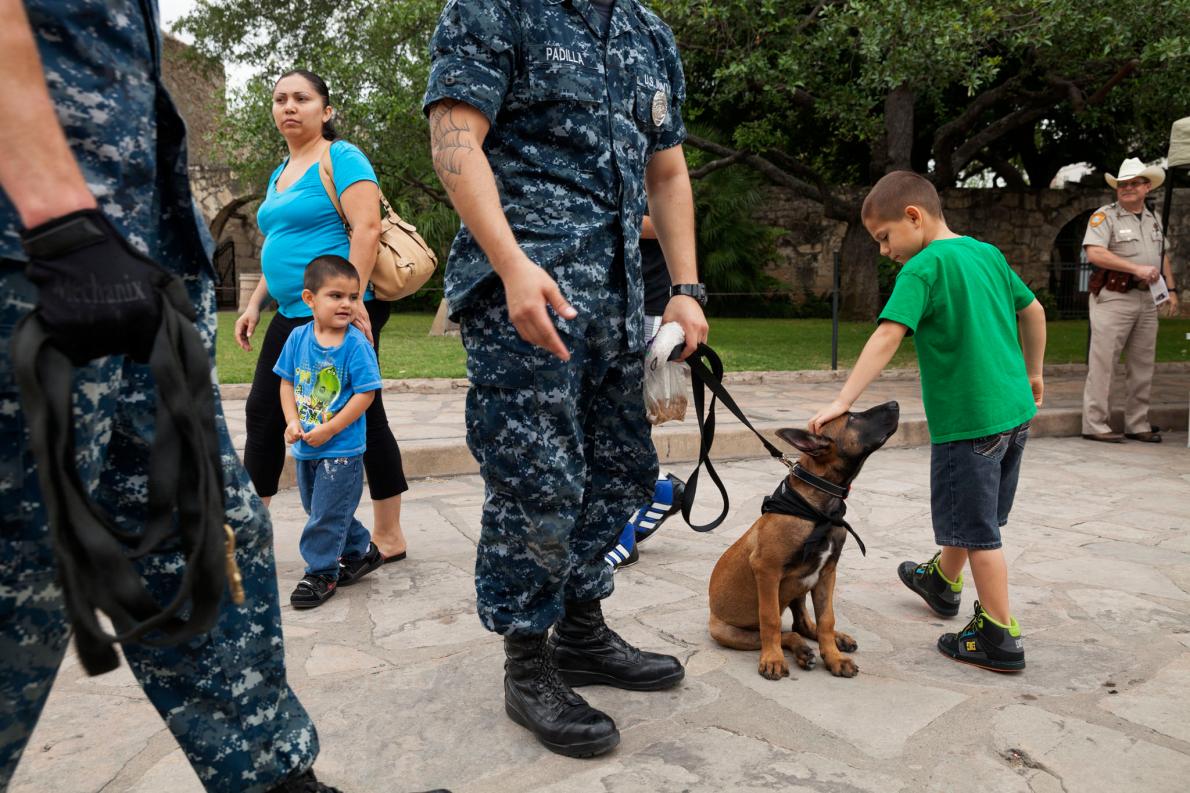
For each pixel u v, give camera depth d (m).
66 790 1.99
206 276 1.43
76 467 1.11
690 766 2.10
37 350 0.99
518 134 2.05
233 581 1.20
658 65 2.27
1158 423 7.46
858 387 2.62
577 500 2.14
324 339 3.24
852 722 2.33
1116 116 19.83
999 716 2.36
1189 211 22.19
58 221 1.00
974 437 2.66
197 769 1.47
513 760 2.13
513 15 1.97
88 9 1.13
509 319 2.03
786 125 19.83
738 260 21.80
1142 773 2.06
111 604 1.04
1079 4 10.98
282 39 20.22
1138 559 3.85
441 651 2.81
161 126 1.32
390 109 14.02
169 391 1.08
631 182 2.13
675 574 3.66
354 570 3.48
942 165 17.19
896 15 10.64
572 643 2.54
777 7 12.72
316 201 3.39
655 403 2.19
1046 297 20.70
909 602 3.34
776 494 2.61
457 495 5.03
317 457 3.21
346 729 2.27
